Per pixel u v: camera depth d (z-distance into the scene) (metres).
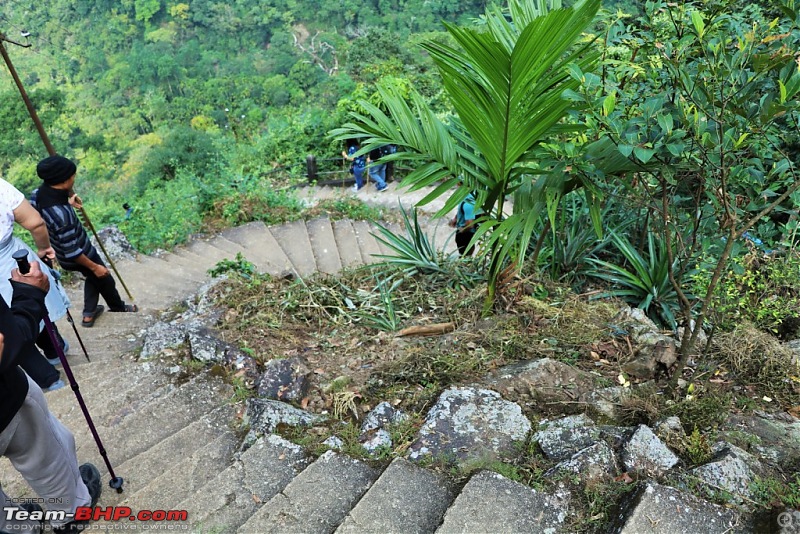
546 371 3.07
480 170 3.74
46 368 3.27
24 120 30.66
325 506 2.30
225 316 4.25
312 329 4.21
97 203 11.68
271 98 56.84
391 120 3.78
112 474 2.48
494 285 4.01
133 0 83.62
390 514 2.20
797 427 2.66
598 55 2.94
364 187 11.62
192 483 2.56
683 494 2.14
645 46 3.18
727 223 2.60
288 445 2.67
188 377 3.39
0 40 3.80
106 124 64.56
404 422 2.79
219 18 83.88
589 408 2.80
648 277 4.36
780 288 3.57
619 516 2.11
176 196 10.02
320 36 80.25
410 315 4.36
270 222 8.54
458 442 2.58
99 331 4.52
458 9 77.00
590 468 2.32
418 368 3.27
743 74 2.34
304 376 3.26
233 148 15.05
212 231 8.11
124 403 3.18
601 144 3.10
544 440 2.54
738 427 2.67
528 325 3.78
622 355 3.40
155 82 72.56
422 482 2.35
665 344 3.28
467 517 2.12
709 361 3.24
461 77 3.04
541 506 2.17
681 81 2.45
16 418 1.90
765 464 2.39
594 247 4.98
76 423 3.03
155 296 5.88
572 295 4.16
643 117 2.42
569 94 2.81
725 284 3.40
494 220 3.45
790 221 3.41
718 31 2.76
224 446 2.78
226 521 2.30
